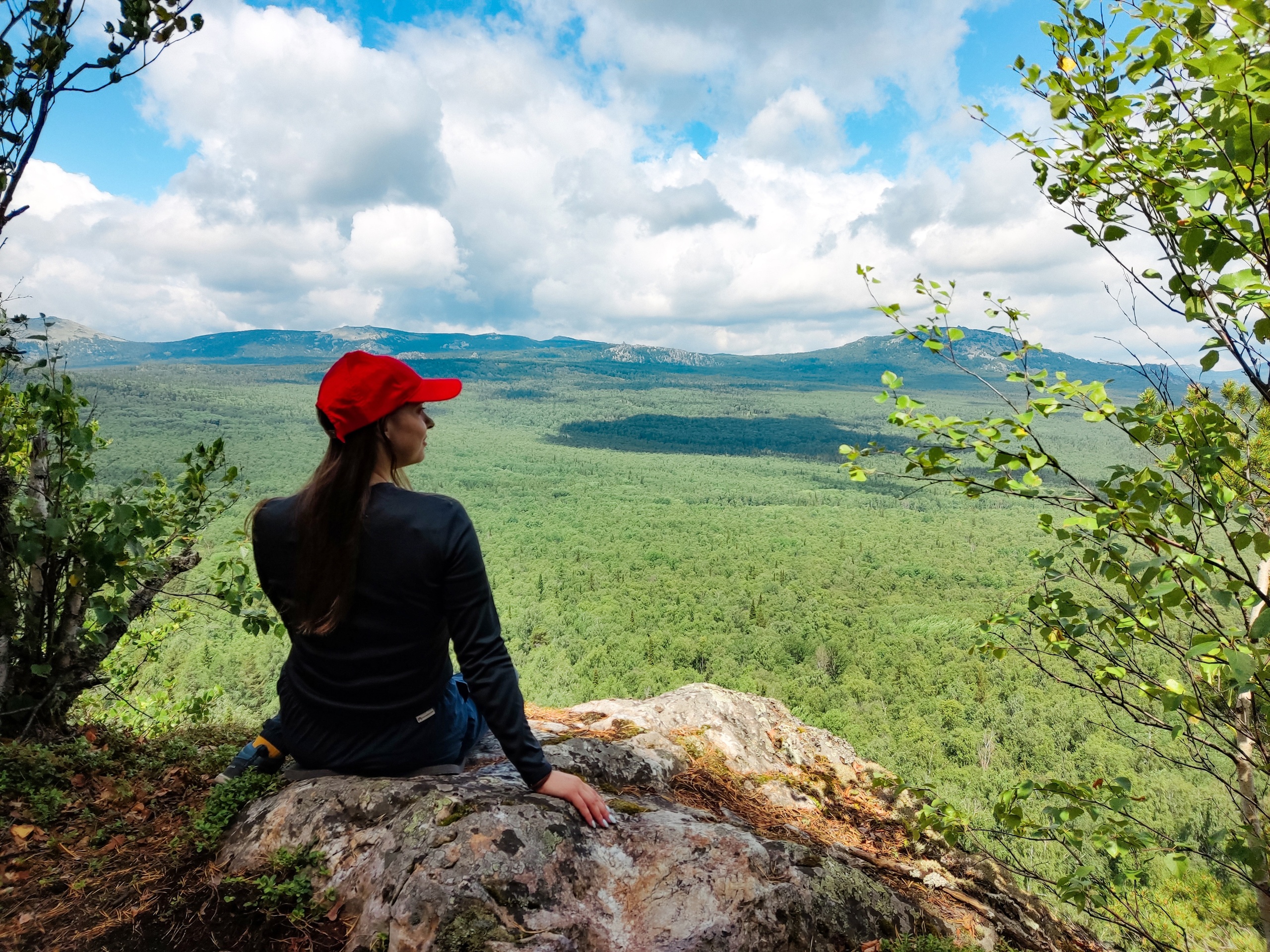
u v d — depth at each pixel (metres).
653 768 2.17
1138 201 1.69
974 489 1.75
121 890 1.36
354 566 1.27
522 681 76.94
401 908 1.12
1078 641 1.96
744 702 3.20
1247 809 1.70
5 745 1.95
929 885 1.97
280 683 1.55
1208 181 1.31
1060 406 1.64
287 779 1.57
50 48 1.83
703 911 1.22
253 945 1.20
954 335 1.84
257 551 1.35
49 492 2.09
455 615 1.29
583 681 75.31
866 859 2.06
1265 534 1.50
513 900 1.15
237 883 1.32
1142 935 1.80
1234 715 1.76
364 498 1.26
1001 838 2.04
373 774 1.49
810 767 2.82
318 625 1.29
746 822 2.04
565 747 2.06
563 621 96.38
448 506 1.30
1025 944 1.79
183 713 3.63
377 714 1.41
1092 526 1.68
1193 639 1.46
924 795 2.21
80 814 1.69
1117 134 1.65
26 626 2.07
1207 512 1.58
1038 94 1.82
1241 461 1.58
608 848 1.30
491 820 1.26
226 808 1.52
